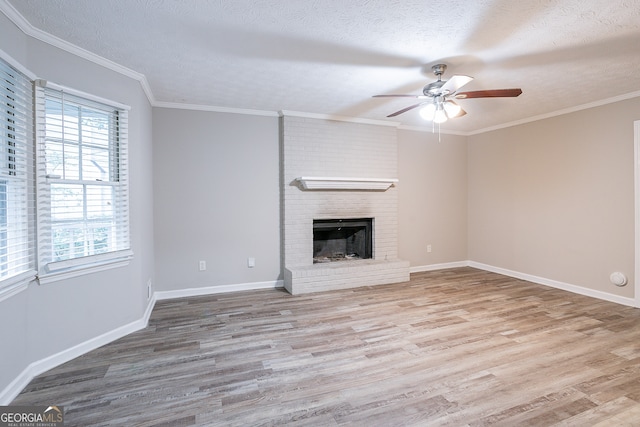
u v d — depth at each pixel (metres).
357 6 1.97
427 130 5.38
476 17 2.09
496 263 5.25
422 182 5.36
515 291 4.22
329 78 3.13
